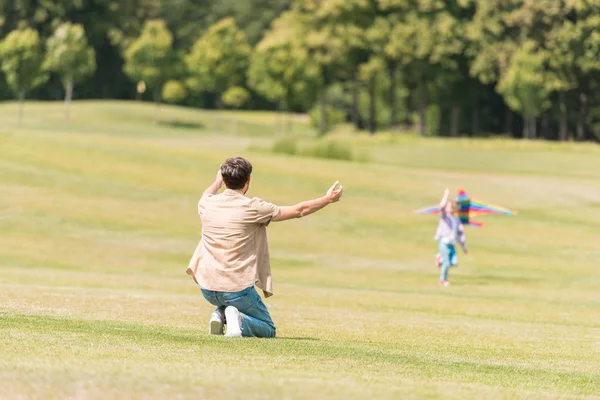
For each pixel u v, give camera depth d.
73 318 17.52
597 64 174.00
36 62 189.50
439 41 187.50
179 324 18.27
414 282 43.38
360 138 156.75
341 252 55.91
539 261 54.38
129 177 75.06
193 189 73.25
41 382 9.38
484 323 24.55
